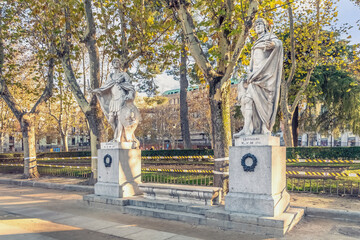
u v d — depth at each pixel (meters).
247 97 6.85
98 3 12.97
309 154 16.86
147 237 6.00
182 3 9.73
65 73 13.56
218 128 9.90
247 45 10.74
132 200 8.48
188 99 36.91
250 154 6.53
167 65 13.96
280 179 6.77
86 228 6.77
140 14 11.70
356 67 18.67
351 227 6.51
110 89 9.77
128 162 9.25
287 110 18.75
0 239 5.95
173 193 8.02
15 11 14.79
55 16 12.65
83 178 15.25
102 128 13.30
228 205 6.76
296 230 6.26
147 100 37.00
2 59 16.31
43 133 47.34
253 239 5.73
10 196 11.57
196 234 6.13
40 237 6.11
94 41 13.03
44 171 18.09
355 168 13.59
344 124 26.02
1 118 30.47
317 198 8.91
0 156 26.84
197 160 20.02
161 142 53.62
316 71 22.83
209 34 11.27
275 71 6.73
